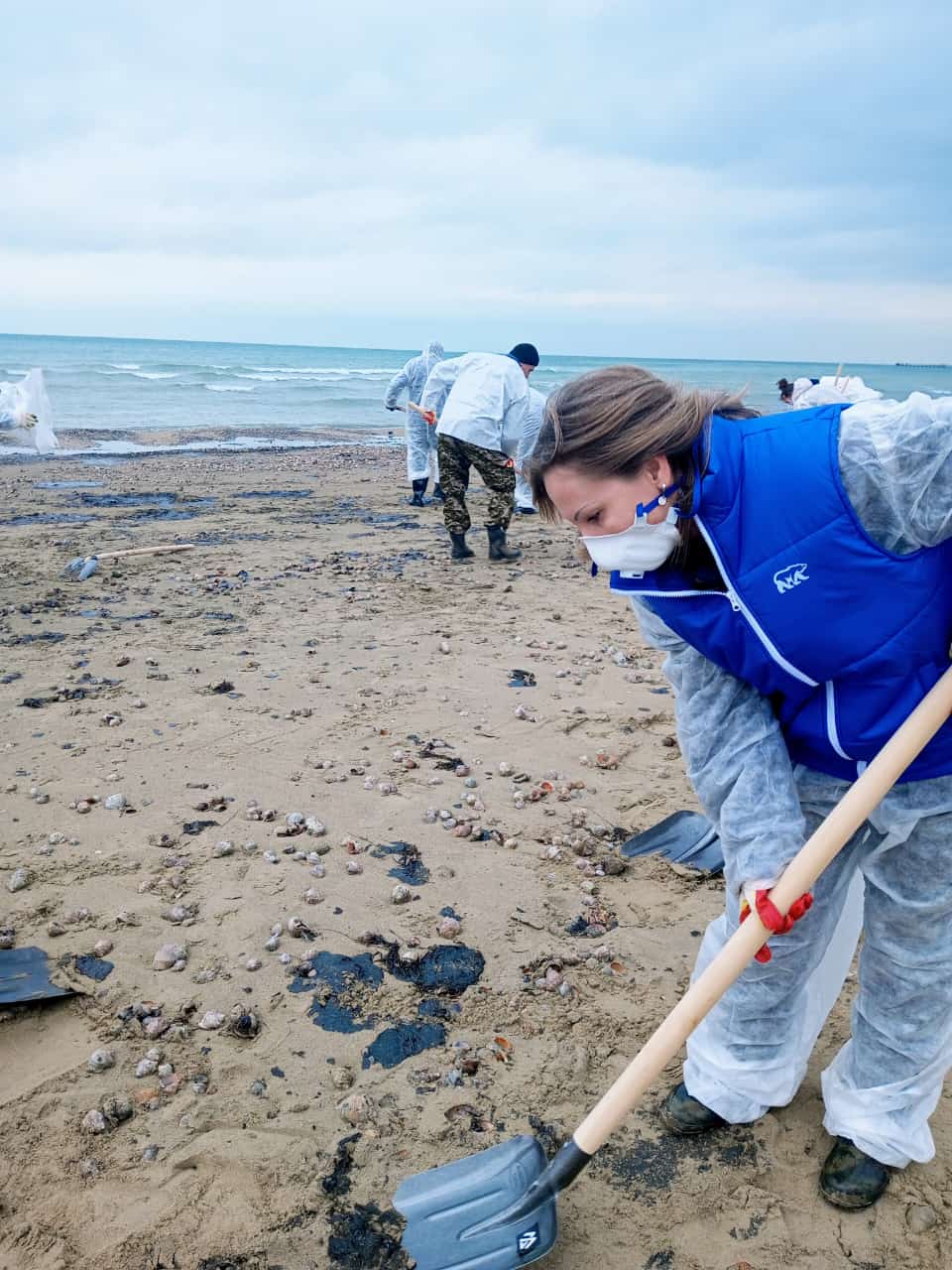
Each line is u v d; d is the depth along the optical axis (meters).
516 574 9.12
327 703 5.65
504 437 9.49
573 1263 2.39
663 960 3.47
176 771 4.75
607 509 2.02
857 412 1.98
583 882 3.94
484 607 7.88
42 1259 2.35
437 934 3.57
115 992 3.21
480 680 6.10
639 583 2.15
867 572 1.97
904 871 2.31
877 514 1.96
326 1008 3.20
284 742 5.10
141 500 13.67
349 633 7.07
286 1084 2.88
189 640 6.84
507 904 3.77
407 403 13.25
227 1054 2.99
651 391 1.98
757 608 2.04
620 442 1.94
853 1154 2.57
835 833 2.09
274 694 5.79
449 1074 2.94
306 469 18.31
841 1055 2.69
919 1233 2.46
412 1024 3.14
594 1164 2.66
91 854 4.00
